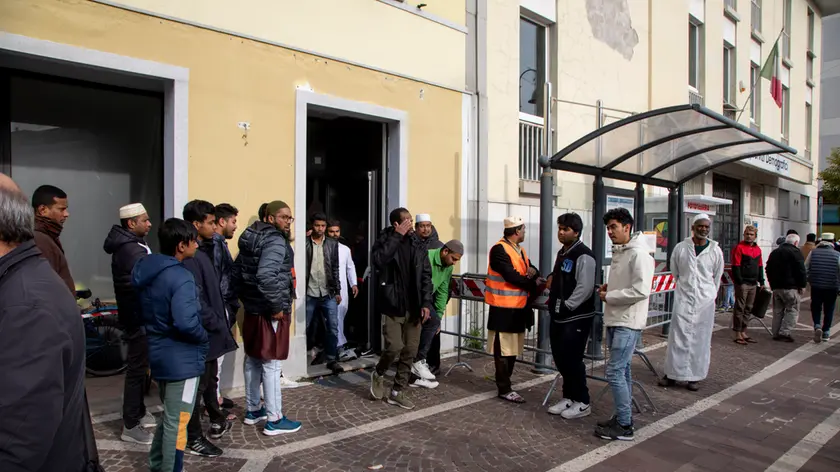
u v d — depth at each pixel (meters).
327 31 6.20
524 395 5.57
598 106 8.41
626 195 7.85
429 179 7.32
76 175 5.25
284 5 5.83
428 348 5.86
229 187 5.45
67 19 4.48
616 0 10.70
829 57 29.50
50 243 3.51
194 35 5.20
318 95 6.11
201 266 3.92
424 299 5.07
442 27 7.43
